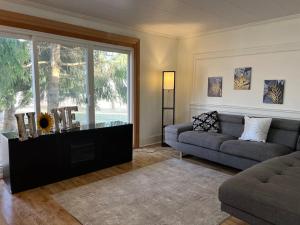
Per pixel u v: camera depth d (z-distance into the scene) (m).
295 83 3.56
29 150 2.75
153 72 4.82
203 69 4.77
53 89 3.57
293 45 3.54
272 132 3.45
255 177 2.01
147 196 2.61
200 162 3.79
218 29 4.39
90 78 3.98
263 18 3.71
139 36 4.50
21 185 2.72
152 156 4.11
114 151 3.61
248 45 4.05
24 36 3.22
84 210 2.31
